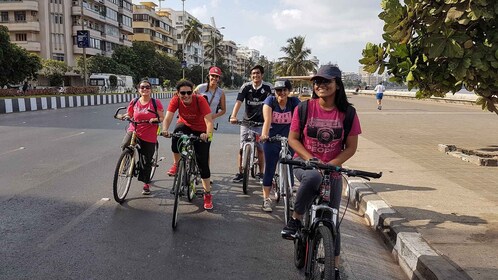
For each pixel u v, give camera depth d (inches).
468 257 144.1
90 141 442.9
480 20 259.4
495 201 214.2
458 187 243.4
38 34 2294.5
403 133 508.7
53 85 2097.7
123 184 229.9
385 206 203.3
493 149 377.7
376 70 274.2
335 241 123.6
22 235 175.2
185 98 210.7
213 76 277.4
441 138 463.5
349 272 150.3
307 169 124.1
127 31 3075.8
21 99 838.5
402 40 265.9
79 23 2401.6
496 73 266.1
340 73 129.6
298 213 138.6
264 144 214.8
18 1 2225.6
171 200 234.1
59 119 684.7
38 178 275.6
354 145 133.3
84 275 140.4
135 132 237.8
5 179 271.6
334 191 131.6
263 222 201.6
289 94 216.7
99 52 2593.5
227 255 160.7
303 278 142.9
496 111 309.4
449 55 246.4
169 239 175.3
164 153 389.4
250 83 267.0
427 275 137.0
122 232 181.6
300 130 136.0
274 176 232.1
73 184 261.4
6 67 1283.2
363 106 1106.7
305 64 2974.9
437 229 171.8
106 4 2667.3
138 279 138.8
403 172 285.0
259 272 146.8
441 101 1295.5
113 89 1851.6
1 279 136.2
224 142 466.3
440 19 250.7
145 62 2711.6
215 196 246.1
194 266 150.1
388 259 166.1
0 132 509.7
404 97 1624.0
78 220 195.5
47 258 153.0
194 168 223.3
